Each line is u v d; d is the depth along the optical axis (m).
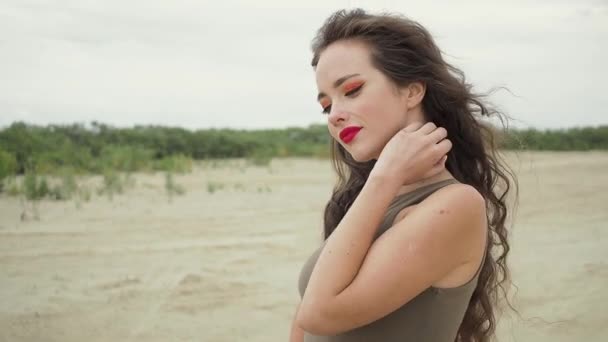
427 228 1.38
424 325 1.42
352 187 2.13
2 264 5.34
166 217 7.93
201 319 3.99
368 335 1.44
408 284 1.36
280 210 8.70
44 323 3.87
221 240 6.48
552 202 8.92
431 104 1.66
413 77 1.57
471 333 1.84
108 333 3.71
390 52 1.55
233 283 4.81
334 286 1.37
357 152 1.55
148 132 21.11
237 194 10.70
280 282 4.87
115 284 4.76
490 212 2.02
